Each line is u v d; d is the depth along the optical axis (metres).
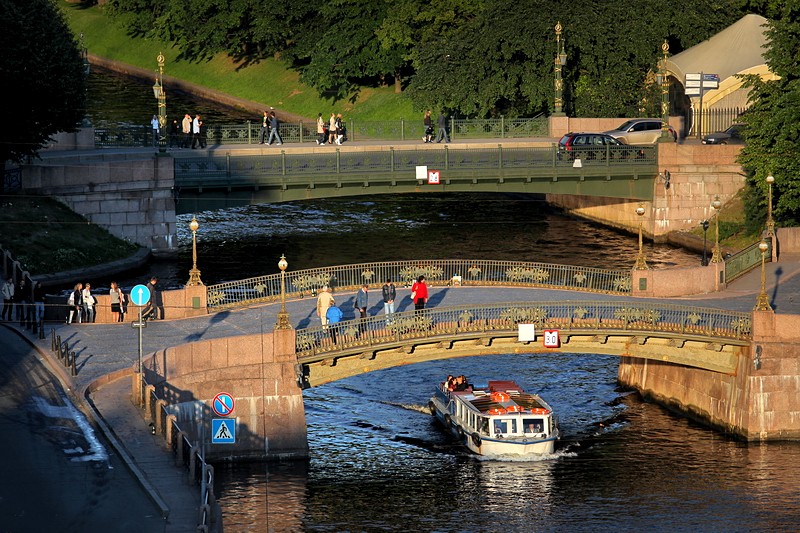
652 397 178.00
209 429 147.00
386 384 183.50
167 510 111.62
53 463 122.56
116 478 119.81
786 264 199.75
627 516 138.50
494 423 155.25
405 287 181.25
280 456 149.62
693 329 160.12
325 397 177.50
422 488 145.25
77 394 139.75
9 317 168.38
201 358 146.50
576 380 186.12
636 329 159.25
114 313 167.38
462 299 173.25
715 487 146.12
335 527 134.50
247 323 163.38
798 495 143.88
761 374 159.25
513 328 156.88
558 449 158.50
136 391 137.38
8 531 107.38
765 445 159.12
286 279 184.00
